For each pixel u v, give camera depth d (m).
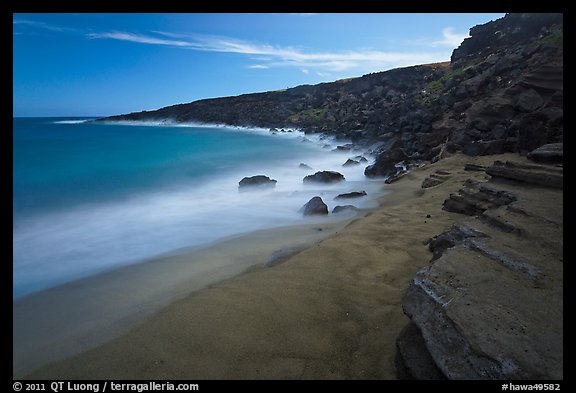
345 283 5.77
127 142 45.31
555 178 7.34
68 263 8.90
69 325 5.64
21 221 12.91
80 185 19.28
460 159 18.23
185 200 16.84
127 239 11.06
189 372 3.88
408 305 3.84
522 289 3.66
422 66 69.38
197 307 5.15
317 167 27.56
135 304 6.30
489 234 5.26
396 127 31.62
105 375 3.96
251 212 14.33
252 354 4.11
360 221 9.80
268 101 97.88
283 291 5.54
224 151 37.50
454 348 3.04
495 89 25.97
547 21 38.81
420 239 7.78
